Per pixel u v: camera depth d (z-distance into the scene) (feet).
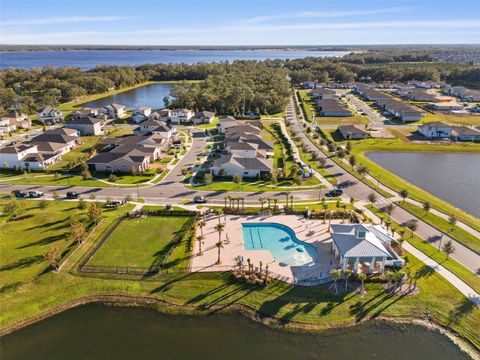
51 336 151.23
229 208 251.19
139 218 241.35
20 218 237.25
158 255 200.23
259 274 182.70
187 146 415.85
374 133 475.31
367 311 162.81
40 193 275.39
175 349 144.36
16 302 166.20
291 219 240.94
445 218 242.37
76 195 273.95
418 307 164.66
